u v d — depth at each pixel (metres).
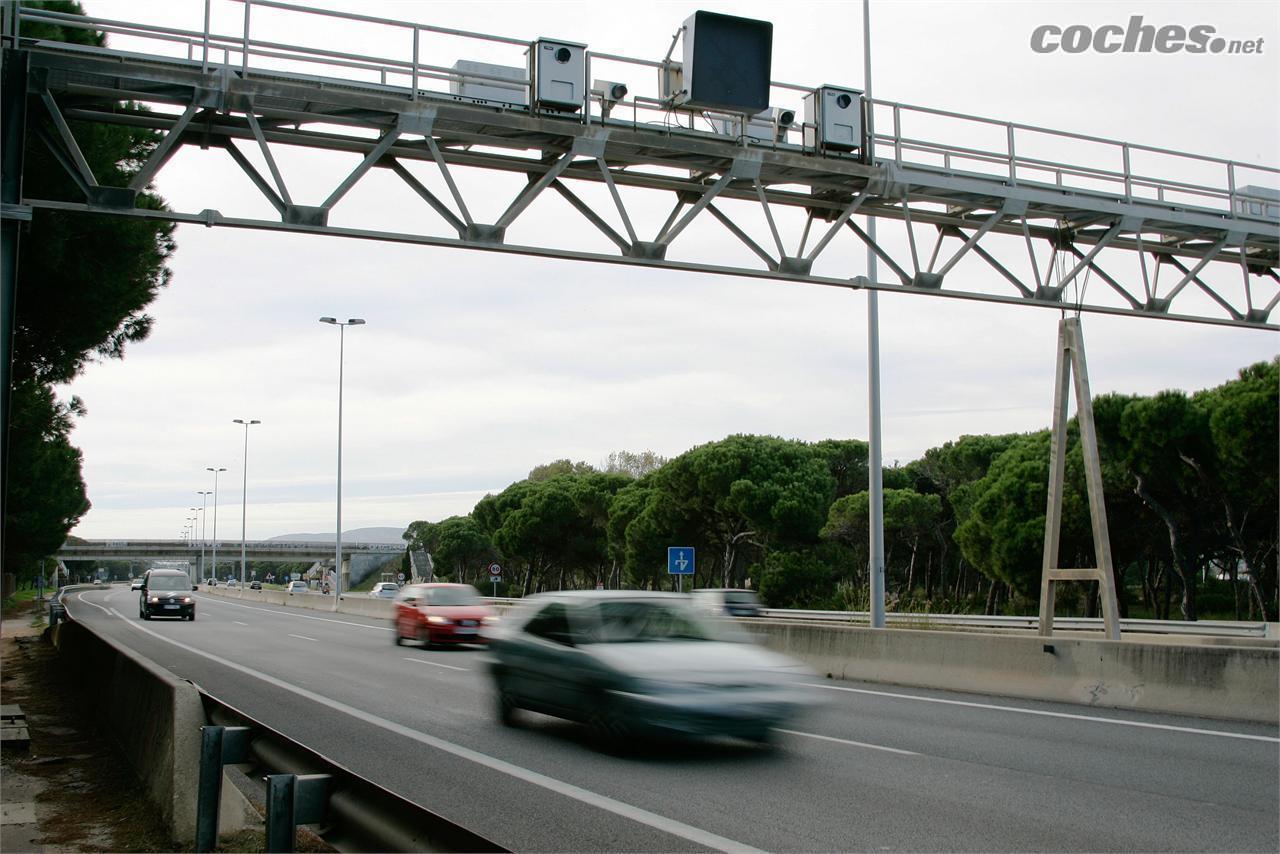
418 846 4.03
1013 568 43.66
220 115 13.50
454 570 93.75
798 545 51.97
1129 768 9.34
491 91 14.63
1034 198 17.39
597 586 74.12
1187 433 36.34
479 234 14.08
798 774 9.15
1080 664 13.98
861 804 7.95
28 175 16.72
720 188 15.46
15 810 8.22
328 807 4.95
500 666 12.04
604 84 14.90
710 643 10.74
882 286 16.47
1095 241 18.98
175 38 12.90
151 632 32.03
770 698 9.90
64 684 17.22
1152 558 47.81
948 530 57.19
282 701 14.39
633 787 8.60
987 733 11.41
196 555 141.00
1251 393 33.53
